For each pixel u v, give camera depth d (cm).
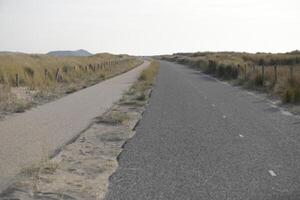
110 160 1096
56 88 3036
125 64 8231
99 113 1891
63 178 927
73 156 1127
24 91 2692
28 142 1276
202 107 2112
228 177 955
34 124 1588
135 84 3472
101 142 1310
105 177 953
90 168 1020
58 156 1120
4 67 3116
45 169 977
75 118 1744
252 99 2455
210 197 825
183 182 919
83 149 1209
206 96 2612
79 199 807
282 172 993
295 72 3061
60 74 3875
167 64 9625
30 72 3388
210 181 926
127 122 1662
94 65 5600
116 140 1344
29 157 1090
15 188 840
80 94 2744
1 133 1409
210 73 5278
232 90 3016
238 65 4284
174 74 5191
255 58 6931
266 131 1489
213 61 5722
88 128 1528
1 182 886
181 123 1650
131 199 813
